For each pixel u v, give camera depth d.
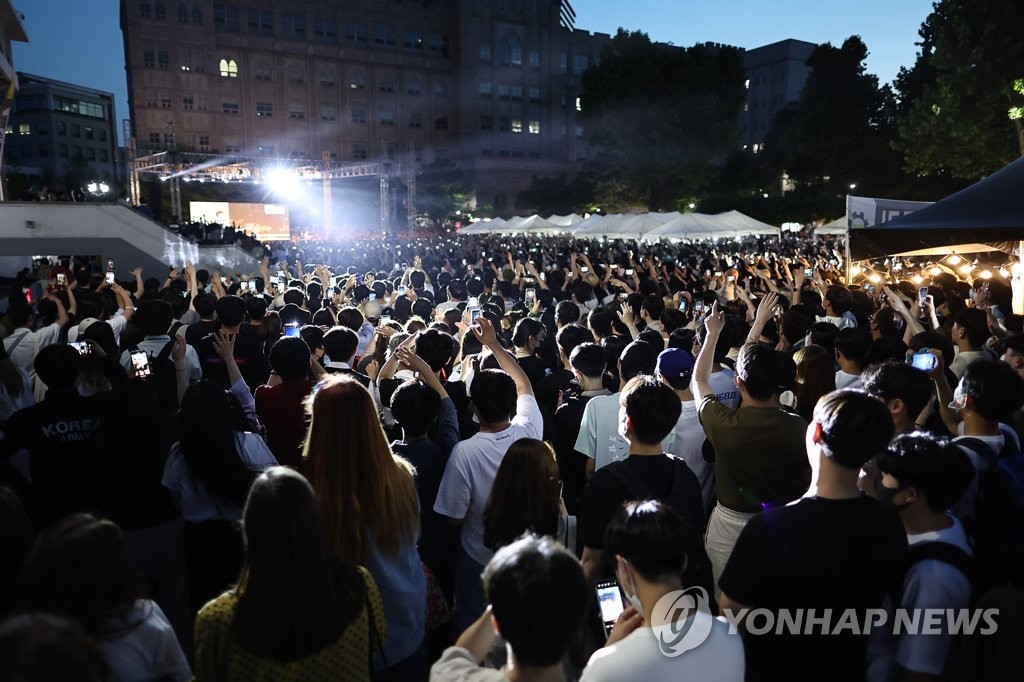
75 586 1.82
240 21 68.88
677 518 1.91
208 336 5.98
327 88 73.31
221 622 1.89
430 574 3.11
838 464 2.12
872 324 5.76
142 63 64.19
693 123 48.00
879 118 51.00
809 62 54.28
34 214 21.06
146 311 5.55
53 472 3.72
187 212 54.34
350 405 2.56
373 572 2.54
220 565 3.22
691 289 11.92
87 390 4.18
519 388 3.77
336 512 2.50
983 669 1.80
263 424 4.03
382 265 25.89
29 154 98.06
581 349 4.22
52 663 1.18
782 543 2.11
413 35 77.19
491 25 78.38
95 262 22.39
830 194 51.53
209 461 3.11
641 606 1.89
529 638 1.53
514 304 8.84
